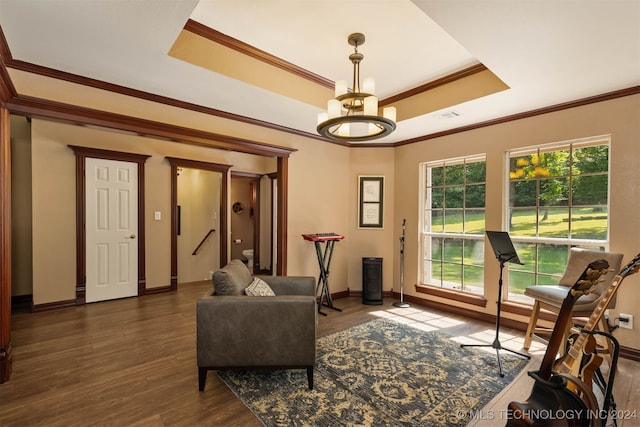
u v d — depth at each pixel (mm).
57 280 3904
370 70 3014
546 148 3287
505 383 2291
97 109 2717
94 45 2166
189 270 5855
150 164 4680
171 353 2715
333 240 4145
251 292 2451
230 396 2102
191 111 3252
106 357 2629
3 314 2230
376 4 2094
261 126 3830
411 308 4188
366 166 4777
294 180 4215
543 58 2193
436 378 2352
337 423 1837
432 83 3246
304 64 2939
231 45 2582
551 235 3250
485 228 3691
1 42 2090
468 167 3939
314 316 2213
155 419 1861
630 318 2662
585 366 1258
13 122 4160
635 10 1656
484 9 1689
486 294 3689
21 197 4219
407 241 4527
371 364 2566
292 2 2092
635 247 2676
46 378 2291
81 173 4051
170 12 1827
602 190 2934
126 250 4441
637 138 2664
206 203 5895
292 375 2383
